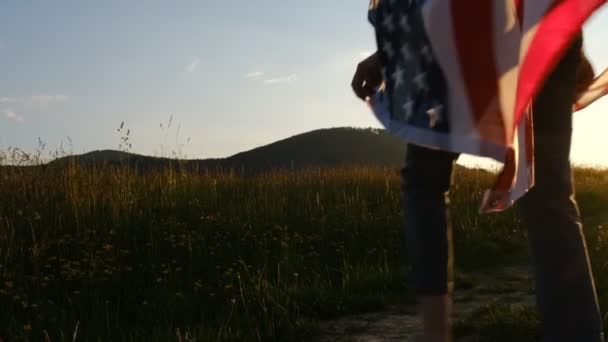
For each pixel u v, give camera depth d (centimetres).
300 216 952
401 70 172
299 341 446
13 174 865
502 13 155
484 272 734
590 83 195
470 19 156
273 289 546
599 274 536
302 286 574
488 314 434
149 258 675
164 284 589
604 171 1831
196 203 944
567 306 170
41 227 716
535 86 152
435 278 174
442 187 180
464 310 513
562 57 175
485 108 154
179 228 793
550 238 173
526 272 714
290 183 1266
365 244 828
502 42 154
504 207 156
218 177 1198
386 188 1248
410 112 168
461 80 157
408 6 170
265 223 869
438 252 175
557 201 175
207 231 807
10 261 612
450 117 158
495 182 154
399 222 951
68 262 604
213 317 506
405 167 185
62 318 480
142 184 991
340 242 815
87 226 754
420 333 177
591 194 1262
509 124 152
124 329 476
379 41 180
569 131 177
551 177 175
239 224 850
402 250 799
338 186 1278
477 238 874
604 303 402
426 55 164
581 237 175
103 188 889
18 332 454
